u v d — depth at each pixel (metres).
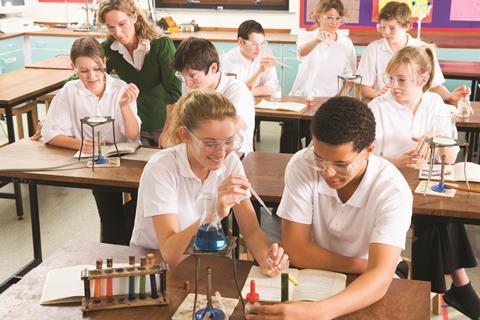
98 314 1.45
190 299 1.52
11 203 3.98
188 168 1.79
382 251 1.58
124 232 2.71
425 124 2.79
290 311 1.39
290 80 5.95
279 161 2.71
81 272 1.54
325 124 1.50
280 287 1.58
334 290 1.57
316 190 1.76
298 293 1.56
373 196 1.68
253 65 4.18
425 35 5.93
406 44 4.18
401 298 1.53
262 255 1.71
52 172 2.54
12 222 3.70
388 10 4.10
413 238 2.36
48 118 2.94
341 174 1.55
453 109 3.53
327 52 4.51
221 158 1.62
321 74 4.55
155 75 3.35
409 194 1.67
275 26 6.36
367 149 1.56
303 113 3.67
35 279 1.62
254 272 1.67
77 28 6.52
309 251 1.73
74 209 3.93
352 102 1.52
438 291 2.37
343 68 4.53
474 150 4.66
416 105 2.79
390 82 2.81
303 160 1.79
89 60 2.82
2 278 3.02
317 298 1.53
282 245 1.77
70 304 1.50
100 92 2.95
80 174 2.52
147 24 3.28
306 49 4.55
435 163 2.58
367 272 1.54
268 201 2.32
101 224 2.88
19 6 6.48
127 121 2.88
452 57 5.57
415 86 2.73
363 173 1.68
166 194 1.78
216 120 1.59
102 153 2.72
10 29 6.32
